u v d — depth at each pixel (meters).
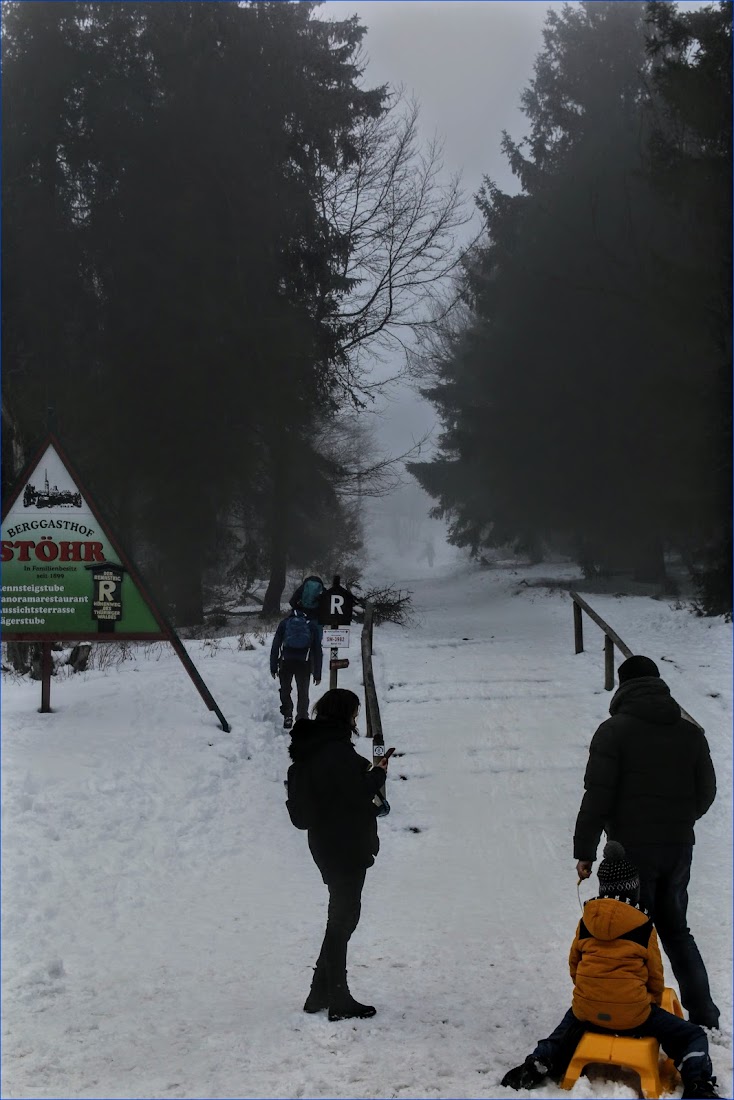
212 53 28.47
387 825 9.51
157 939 6.70
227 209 27.80
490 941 6.66
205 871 8.13
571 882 7.93
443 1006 5.55
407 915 7.25
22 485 11.62
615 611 22.58
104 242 27.95
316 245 28.80
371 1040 5.05
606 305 28.75
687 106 20.73
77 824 8.51
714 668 14.48
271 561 31.81
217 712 11.63
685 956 5.14
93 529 11.65
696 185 20.80
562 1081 4.35
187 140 27.50
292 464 30.78
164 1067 4.69
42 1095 4.33
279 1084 4.48
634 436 28.86
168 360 27.19
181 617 29.25
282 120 28.89
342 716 5.76
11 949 6.30
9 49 27.73
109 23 28.91
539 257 31.62
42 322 27.14
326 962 5.42
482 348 34.81
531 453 32.09
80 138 28.05
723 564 19.64
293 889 7.85
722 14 20.05
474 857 8.63
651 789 5.20
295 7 29.64
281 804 9.91
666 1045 4.41
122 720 11.45
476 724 12.52
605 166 30.83
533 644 18.20
